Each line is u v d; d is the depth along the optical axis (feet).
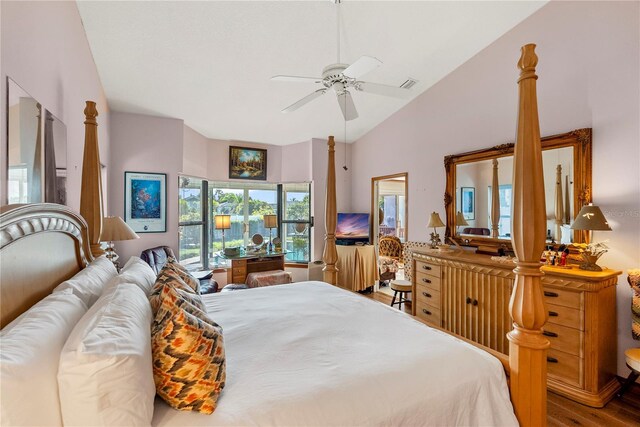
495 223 11.00
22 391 2.20
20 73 4.59
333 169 9.46
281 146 18.97
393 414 3.49
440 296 10.86
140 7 7.84
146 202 13.24
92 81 9.33
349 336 5.08
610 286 7.51
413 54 11.27
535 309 4.29
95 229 6.34
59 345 2.78
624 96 7.82
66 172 6.75
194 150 15.58
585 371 7.19
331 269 9.39
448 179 12.61
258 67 10.62
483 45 11.19
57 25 6.21
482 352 4.77
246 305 6.83
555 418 6.72
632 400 7.27
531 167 4.29
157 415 3.16
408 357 4.31
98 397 2.51
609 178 8.06
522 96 4.40
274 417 3.13
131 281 4.81
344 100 8.89
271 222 17.48
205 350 3.33
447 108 12.88
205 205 16.66
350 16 8.83
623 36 7.83
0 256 2.99
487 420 4.05
